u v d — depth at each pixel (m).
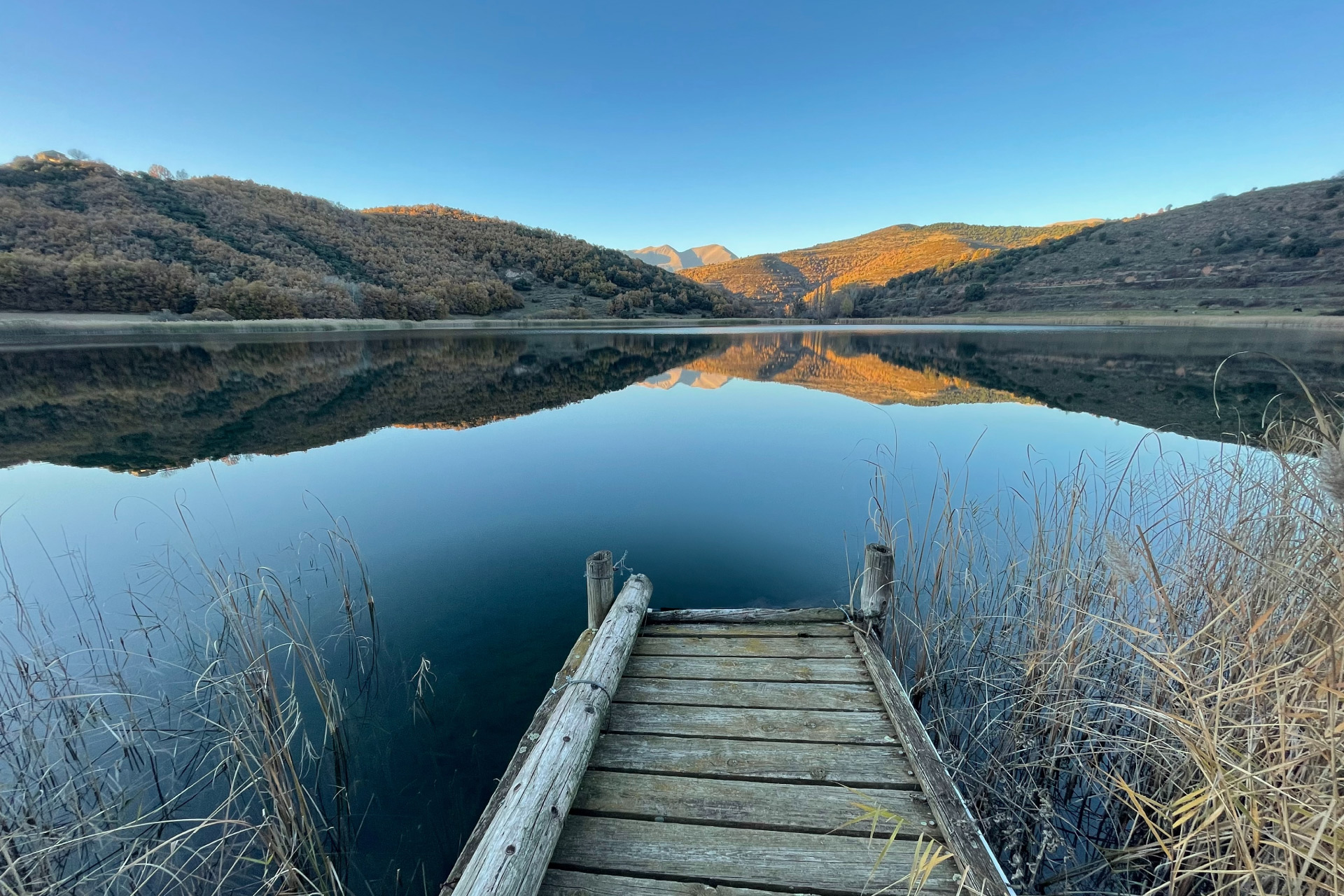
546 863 1.51
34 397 12.04
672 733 2.15
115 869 1.88
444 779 2.35
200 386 13.88
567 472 6.74
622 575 4.11
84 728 2.46
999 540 3.97
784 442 7.97
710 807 1.79
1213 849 1.61
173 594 3.73
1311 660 1.30
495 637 3.37
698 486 6.12
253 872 1.93
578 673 2.29
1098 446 6.54
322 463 7.22
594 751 2.05
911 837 1.67
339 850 2.03
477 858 1.41
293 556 4.39
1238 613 1.80
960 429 7.98
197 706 2.68
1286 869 1.21
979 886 1.46
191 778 2.30
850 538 4.64
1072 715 2.20
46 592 3.78
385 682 2.96
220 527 5.00
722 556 4.39
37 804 2.03
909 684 2.84
